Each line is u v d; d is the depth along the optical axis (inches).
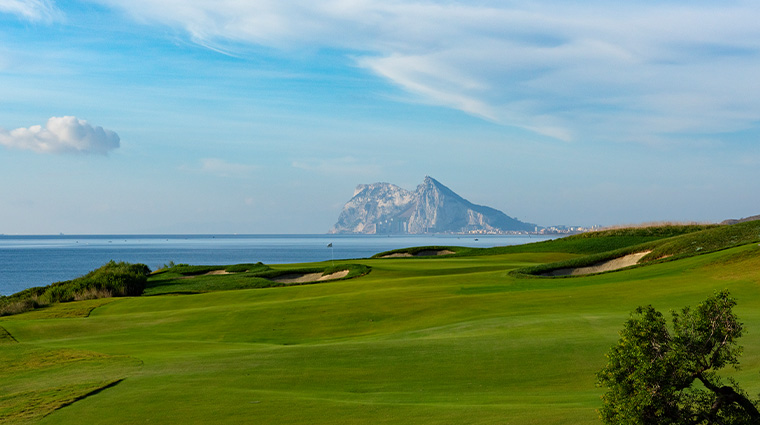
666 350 394.0
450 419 469.7
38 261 5856.3
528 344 762.2
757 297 1001.5
